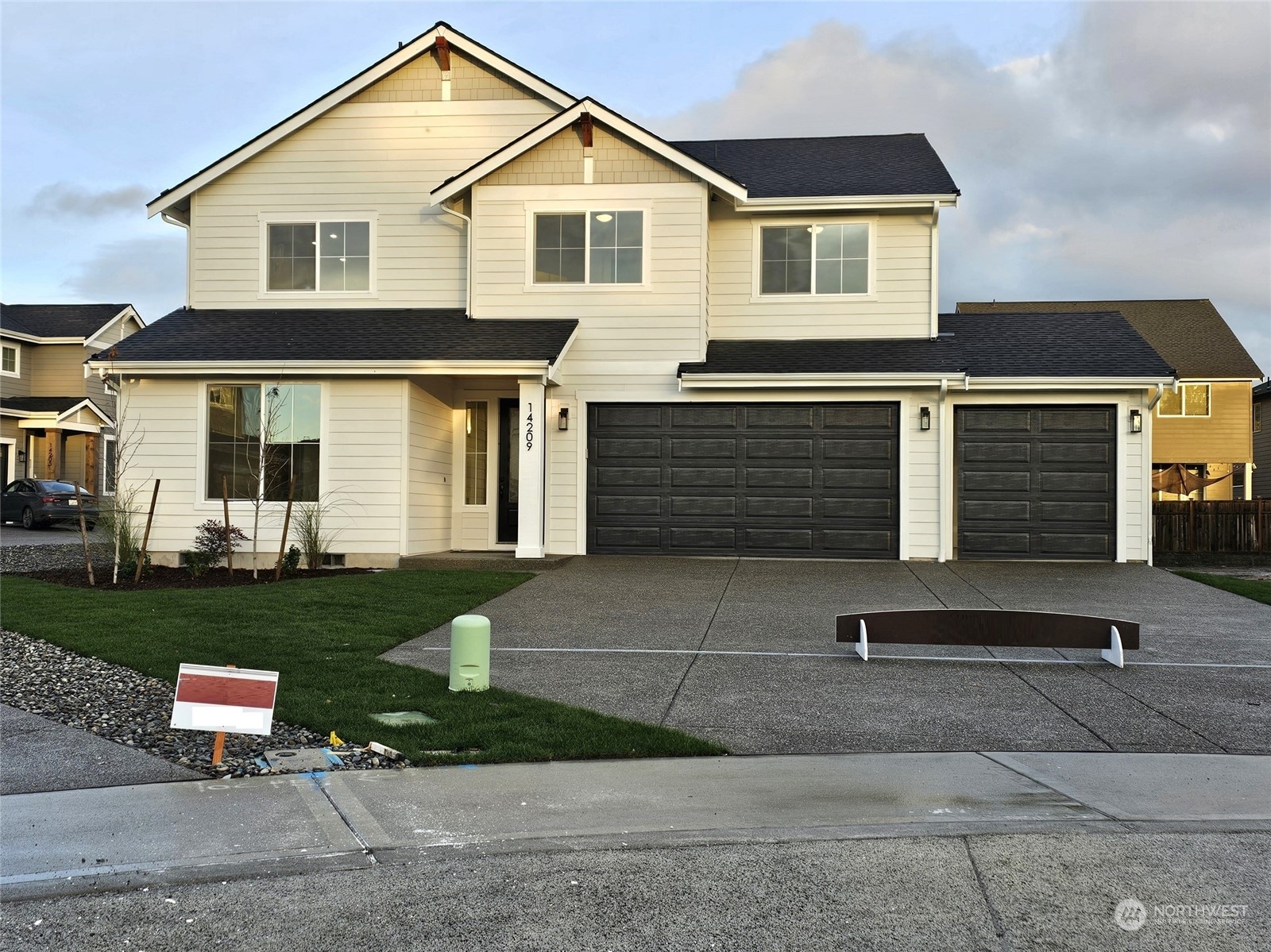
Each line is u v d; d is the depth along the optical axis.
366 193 15.47
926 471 13.84
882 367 13.59
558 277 14.60
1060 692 6.67
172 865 3.81
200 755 5.26
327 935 3.27
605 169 14.50
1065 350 14.35
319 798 4.57
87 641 7.86
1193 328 28.19
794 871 3.74
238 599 10.05
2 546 16.88
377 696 6.33
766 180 15.56
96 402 30.75
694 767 5.06
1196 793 4.61
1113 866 3.77
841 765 5.08
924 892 3.56
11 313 31.27
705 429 14.29
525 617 9.45
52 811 4.39
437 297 15.35
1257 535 15.43
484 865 3.81
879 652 7.97
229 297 15.60
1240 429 26.59
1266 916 3.38
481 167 14.51
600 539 14.46
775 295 15.10
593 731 5.60
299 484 13.48
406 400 13.33
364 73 15.29
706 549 14.26
